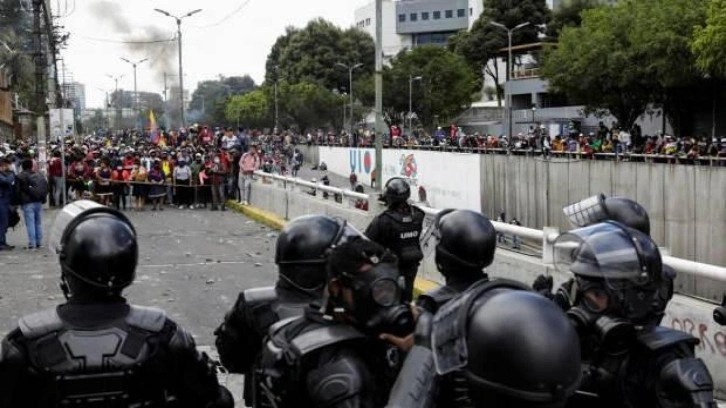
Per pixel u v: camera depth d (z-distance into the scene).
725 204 22.08
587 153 31.92
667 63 40.28
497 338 2.17
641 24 42.09
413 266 7.93
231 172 24.88
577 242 3.72
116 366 3.31
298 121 80.06
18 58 55.06
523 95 65.62
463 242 4.36
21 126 74.25
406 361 2.65
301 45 90.19
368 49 90.38
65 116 23.23
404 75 68.69
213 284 12.32
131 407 3.35
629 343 3.39
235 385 7.39
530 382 2.12
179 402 3.63
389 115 72.69
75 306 3.43
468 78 68.69
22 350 3.31
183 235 18.03
